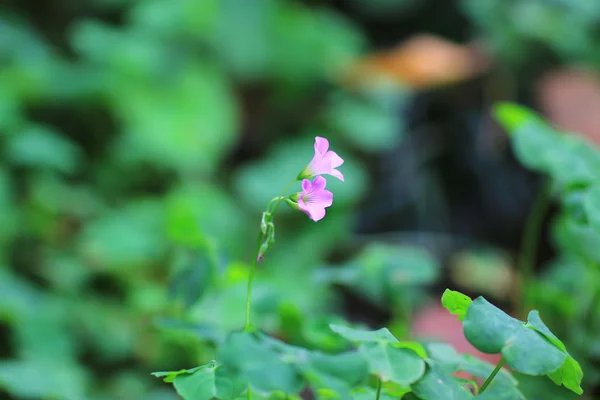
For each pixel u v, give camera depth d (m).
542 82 7.50
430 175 7.43
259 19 7.30
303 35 7.64
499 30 7.63
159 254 5.37
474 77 7.60
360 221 7.16
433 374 1.56
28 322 4.52
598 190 2.49
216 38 7.17
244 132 7.62
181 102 6.70
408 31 8.89
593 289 3.29
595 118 6.97
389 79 7.74
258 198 6.35
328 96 7.70
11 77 6.46
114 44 6.77
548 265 6.75
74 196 6.07
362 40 8.26
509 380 1.80
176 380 1.67
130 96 6.53
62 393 3.36
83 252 5.50
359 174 6.75
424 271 3.06
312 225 6.46
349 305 6.27
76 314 4.92
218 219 5.96
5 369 3.44
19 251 5.51
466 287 6.65
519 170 7.24
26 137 5.79
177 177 6.50
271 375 1.41
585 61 7.55
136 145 6.37
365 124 7.36
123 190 6.40
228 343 1.46
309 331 2.61
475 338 1.54
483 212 7.27
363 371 1.45
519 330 1.56
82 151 6.64
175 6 7.11
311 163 1.80
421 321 4.94
